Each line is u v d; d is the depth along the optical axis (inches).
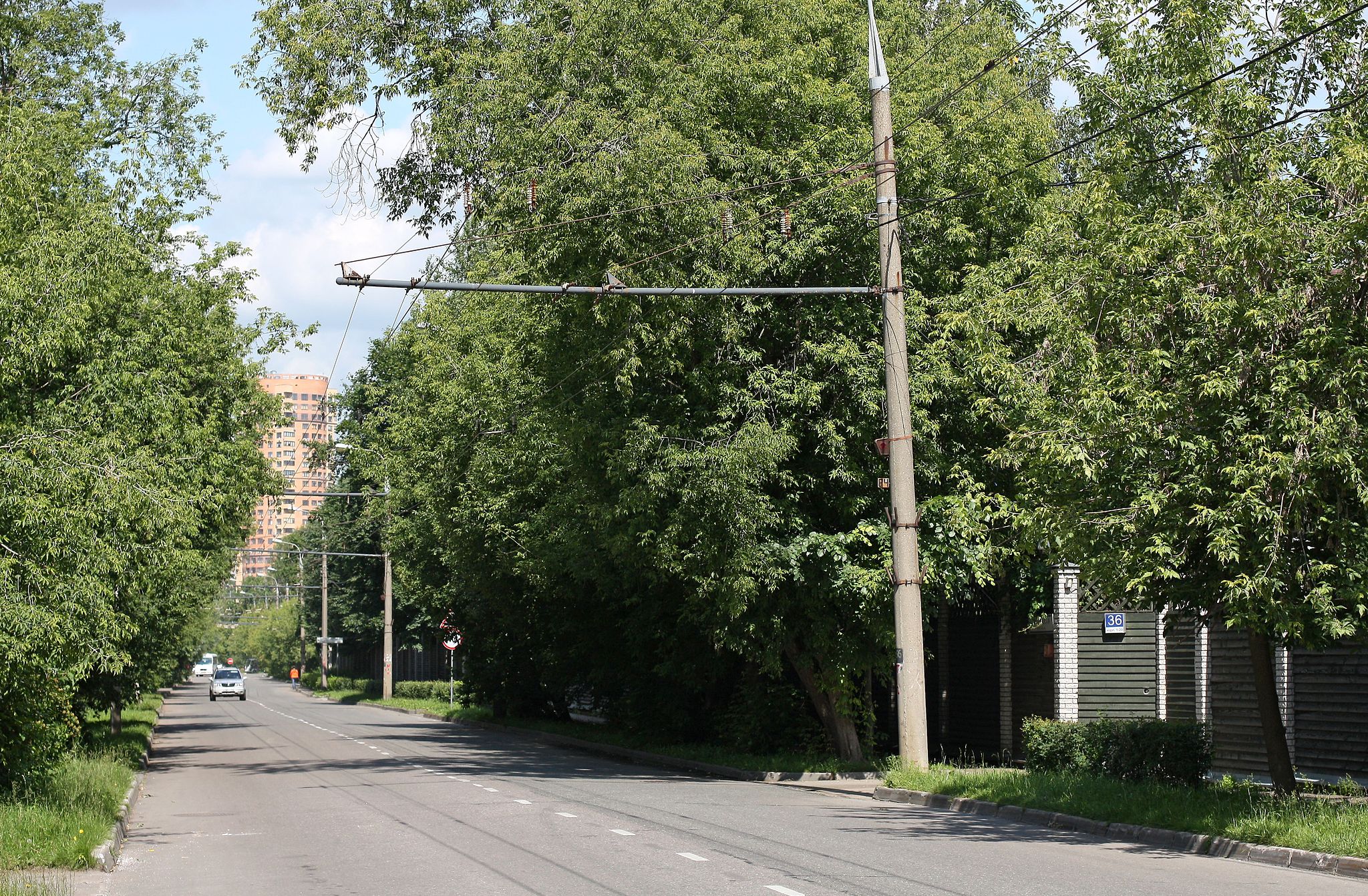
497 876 438.6
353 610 2970.0
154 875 464.1
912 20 920.3
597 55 796.0
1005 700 989.8
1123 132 600.1
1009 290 613.6
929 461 824.9
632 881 422.6
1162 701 884.6
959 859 469.7
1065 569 797.9
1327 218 504.7
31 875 440.8
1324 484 480.4
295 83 1027.9
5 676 531.8
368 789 794.2
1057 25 654.5
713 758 1019.3
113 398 673.0
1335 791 653.9
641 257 770.2
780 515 826.8
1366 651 726.5
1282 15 554.6
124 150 933.2
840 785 820.0
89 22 1013.2
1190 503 502.6
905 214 806.5
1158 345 525.3
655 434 800.9
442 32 1022.4
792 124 828.0
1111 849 498.3
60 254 639.8
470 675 1846.7
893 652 902.4
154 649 1305.4
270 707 2640.3
